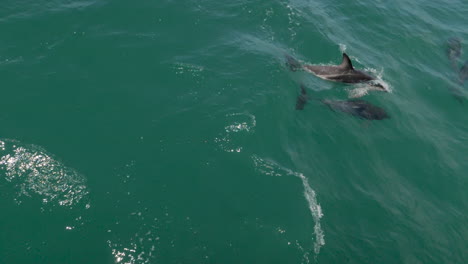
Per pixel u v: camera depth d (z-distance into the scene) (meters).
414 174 17.39
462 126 21.23
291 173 15.95
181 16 24.61
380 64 25.12
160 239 13.10
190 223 13.66
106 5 24.14
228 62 21.55
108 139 16.31
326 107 19.77
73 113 17.19
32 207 13.61
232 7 26.69
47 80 18.50
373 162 17.50
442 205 16.19
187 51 21.86
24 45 20.22
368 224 14.68
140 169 15.30
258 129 17.58
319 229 14.02
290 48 24.38
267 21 26.22
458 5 36.06
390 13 31.78
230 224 13.77
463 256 14.25
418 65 26.06
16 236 12.72
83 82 18.73
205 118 17.78
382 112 20.17
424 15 32.88
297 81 21.16
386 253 13.73
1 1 22.84
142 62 20.44
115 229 13.23
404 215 15.33
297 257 13.01
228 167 15.74
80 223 13.30
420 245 14.29
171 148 16.23
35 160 15.13
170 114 17.78
